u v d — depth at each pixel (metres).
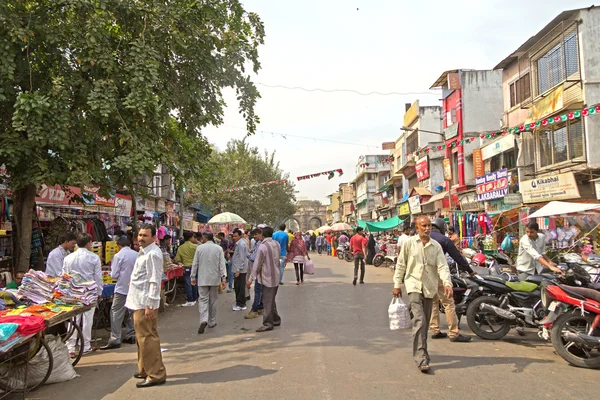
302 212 94.06
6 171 8.66
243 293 10.63
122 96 8.80
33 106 7.32
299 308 10.22
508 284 7.05
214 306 8.66
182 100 9.95
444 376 5.20
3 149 7.44
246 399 4.63
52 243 10.80
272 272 8.17
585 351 5.65
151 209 19.53
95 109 7.99
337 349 6.51
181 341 7.55
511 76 20.22
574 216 13.13
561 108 15.50
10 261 9.57
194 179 12.11
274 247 8.30
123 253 7.36
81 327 6.85
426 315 5.76
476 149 22.44
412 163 33.50
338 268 21.81
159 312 10.51
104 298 7.96
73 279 6.62
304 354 6.29
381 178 54.38
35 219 10.46
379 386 4.89
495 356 6.05
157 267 5.41
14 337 4.74
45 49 8.55
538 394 4.59
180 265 11.90
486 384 4.91
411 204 32.78
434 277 5.77
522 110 19.27
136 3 9.02
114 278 7.31
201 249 8.43
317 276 17.67
